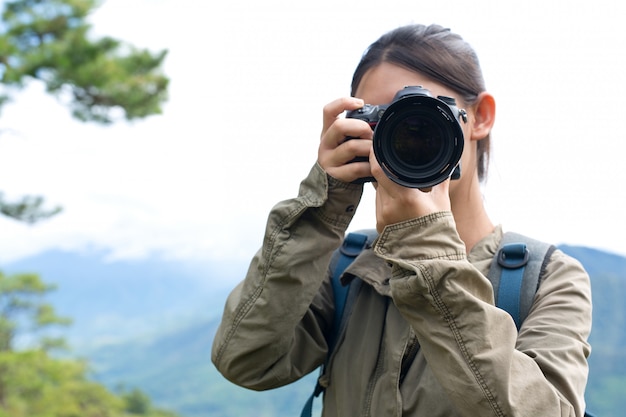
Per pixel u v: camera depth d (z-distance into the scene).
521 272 1.48
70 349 34.00
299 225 1.49
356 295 1.61
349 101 1.47
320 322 1.64
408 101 1.28
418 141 1.30
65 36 10.84
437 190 1.34
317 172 1.47
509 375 1.20
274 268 1.47
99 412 34.22
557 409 1.21
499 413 1.18
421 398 1.36
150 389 181.25
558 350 1.31
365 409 1.43
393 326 1.46
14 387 30.28
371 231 1.75
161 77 11.36
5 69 10.73
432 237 1.29
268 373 1.54
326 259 1.50
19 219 13.28
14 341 31.05
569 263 1.47
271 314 1.47
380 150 1.30
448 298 1.24
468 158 1.55
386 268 1.54
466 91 1.55
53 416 30.53
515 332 1.25
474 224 1.58
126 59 11.31
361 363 1.48
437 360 1.25
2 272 31.84
